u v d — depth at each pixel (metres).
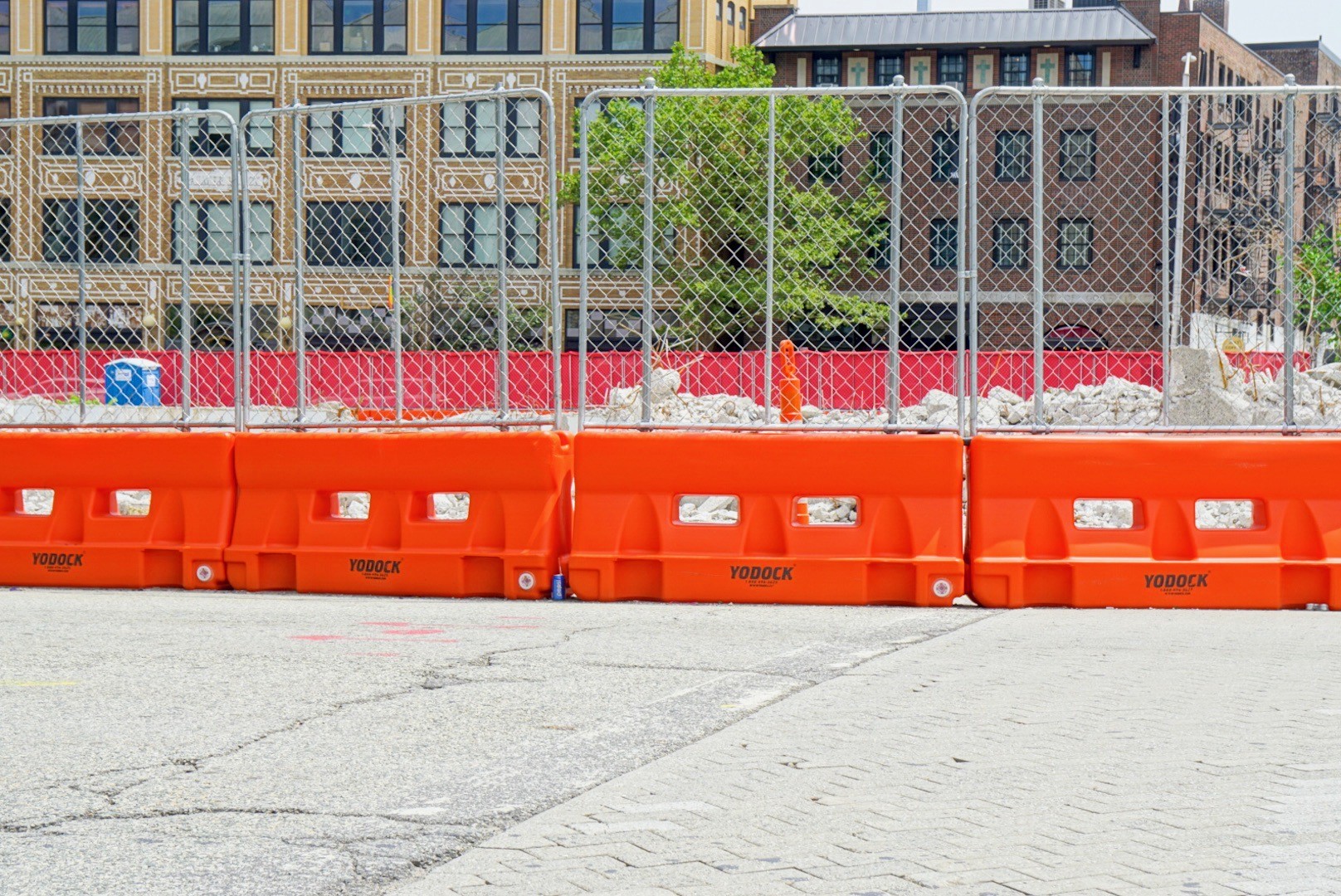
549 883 4.44
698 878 4.48
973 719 6.75
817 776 5.72
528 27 56.81
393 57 56.97
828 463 10.89
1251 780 5.67
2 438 12.18
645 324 11.21
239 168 11.90
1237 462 10.67
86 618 10.08
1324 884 4.42
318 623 9.85
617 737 6.38
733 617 10.20
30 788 5.52
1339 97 13.11
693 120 13.57
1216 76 65.50
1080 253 46.38
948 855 4.71
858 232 13.84
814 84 62.25
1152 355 37.00
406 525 11.43
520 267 47.50
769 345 10.91
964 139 10.77
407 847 4.79
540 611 10.49
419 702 7.11
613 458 11.07
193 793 5.45
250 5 57.47
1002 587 10.66
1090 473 10.72
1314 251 15.80
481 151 51.81
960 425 10.84
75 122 12.22
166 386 30.67
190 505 11.87
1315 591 10.57
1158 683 7.67
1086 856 4.70
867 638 9.21
